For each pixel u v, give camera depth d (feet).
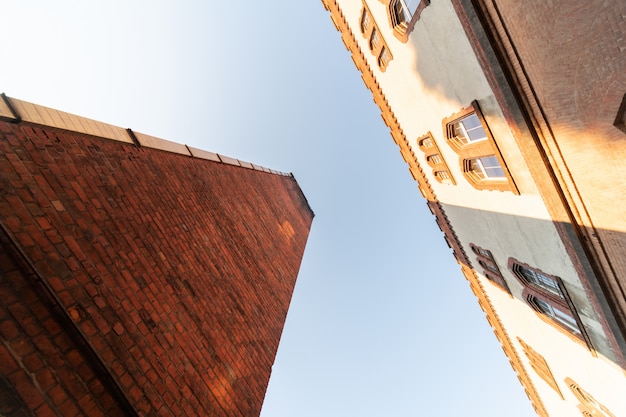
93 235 15.24
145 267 17.52
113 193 18.12
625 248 21.36
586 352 36.22
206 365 18.44
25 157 13.79
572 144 20.88
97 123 20.21
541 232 29.43
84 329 12.41
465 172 38.60
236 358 21.83
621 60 15.71
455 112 32.42
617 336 26.08
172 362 16.02
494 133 27.37
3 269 11.07
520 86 21.79
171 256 20.35
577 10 16.33
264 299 31.58
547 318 41.68
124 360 13.41
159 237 20.17
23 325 10.82
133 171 21.16
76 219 14.76
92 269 14.19
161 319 16.72
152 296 16.90
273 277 37.45
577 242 24.23
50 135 15.88
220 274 25.41
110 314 13.88
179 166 28.32
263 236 41.55
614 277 23.65
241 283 28.35
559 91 19.60
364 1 41.39
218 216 30.86
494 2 20.38
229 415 18.38
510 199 31.96
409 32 33.27
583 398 46.34
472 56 25.02
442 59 29.91
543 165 22.98
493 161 33.19
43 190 13.85
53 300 11.83
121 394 12.48
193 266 22.24
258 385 22.90
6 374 9.80
